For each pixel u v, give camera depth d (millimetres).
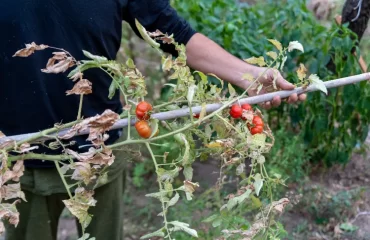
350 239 2699
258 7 3906
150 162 3240
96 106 1759
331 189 3080
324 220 2809
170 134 1354
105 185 1878
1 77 1614
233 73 1767
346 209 2863
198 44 1811
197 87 1421
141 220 2869
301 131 3115
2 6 1538
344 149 3111
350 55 2723
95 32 1625
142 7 1735
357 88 2756
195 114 1422
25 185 1767
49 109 1659
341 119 2930
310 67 2801
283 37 2852
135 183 3123
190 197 1282
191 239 2465
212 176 3184
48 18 1572
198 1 3105
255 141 1353
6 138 1301
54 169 1752
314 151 3150
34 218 1837
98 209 1927
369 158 3406
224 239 1382
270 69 1586
